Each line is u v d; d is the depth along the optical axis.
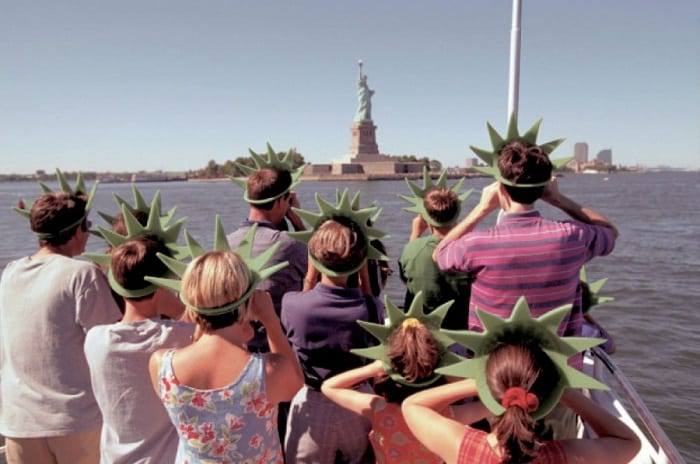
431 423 1.88
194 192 113.69
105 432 2.24
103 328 2.24
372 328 2.22
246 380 1.92
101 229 2.59
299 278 3.14
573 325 2.55
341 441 2.56
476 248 2.38
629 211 49.94
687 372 9.76
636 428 2.98
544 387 1.59
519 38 4.23
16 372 2.60
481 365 1.73
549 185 2.56
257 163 3.81
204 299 1.88
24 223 46.91
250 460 1.96
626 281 18.12
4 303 2.66
